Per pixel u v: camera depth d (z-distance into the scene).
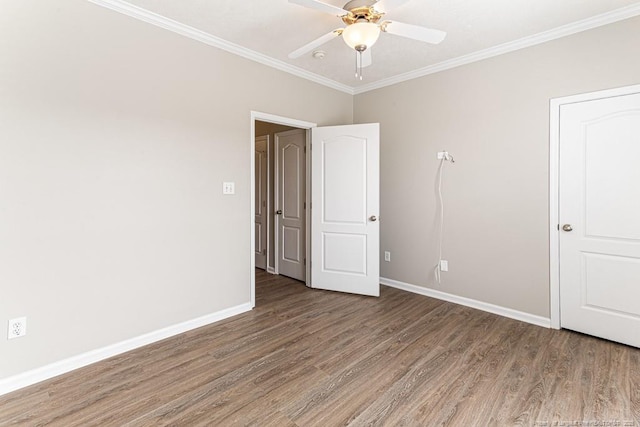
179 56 2.65
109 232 2.31
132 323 2.44
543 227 2.81
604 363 2.20
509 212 3.00
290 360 2.27
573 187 2.64
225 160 2.98
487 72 3.09
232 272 3.07
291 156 4.36
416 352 2.38
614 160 2.45
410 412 1.74
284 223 4.53
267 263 4.85
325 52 3.11
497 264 3.09
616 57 2.41
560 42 2.67
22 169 1.95
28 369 1.99
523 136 2.89
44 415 1.71
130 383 2.00
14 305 1.94
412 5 2.31
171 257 2.65
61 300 2.11
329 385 1.98
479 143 3.17
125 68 2.36
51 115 2.04
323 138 3.80
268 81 3.30
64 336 2.12
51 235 2.06
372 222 3.62
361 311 3.19
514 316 2.99
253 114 3.19
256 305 3.37
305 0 1.87
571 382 1.98
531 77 2.83
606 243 2.51
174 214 2.65
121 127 2.35
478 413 1.72
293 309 3.25
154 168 2.53
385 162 3.97
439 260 3.52
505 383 1.98
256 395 1.88
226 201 3.00
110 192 2.31
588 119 2.55
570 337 2.60
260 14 2.47
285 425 1.64
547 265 2.80
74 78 2.13
